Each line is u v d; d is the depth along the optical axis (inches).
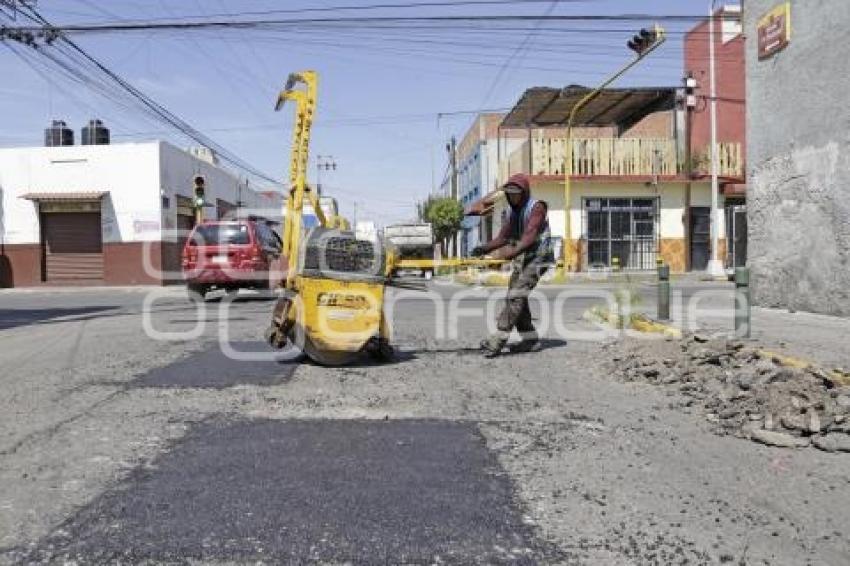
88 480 170.9
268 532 143.3
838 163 410.0
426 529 145.1
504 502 159.0
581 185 1175.6
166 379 278.8
